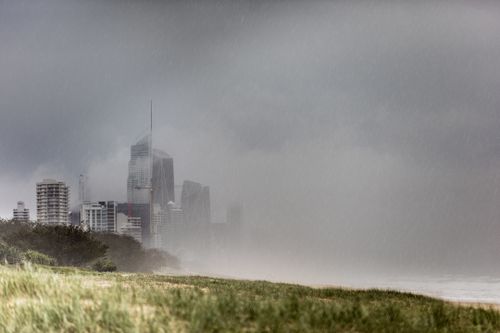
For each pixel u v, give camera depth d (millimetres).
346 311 28156
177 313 26125
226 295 31938
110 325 23688
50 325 24438
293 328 24141
